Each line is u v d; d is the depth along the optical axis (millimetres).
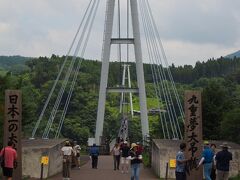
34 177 33625
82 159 57719
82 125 122750
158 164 35875
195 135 27297
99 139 74375
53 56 158750
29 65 161625
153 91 164625
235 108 56781
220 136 55500
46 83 134500
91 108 128125
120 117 116250
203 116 57844
